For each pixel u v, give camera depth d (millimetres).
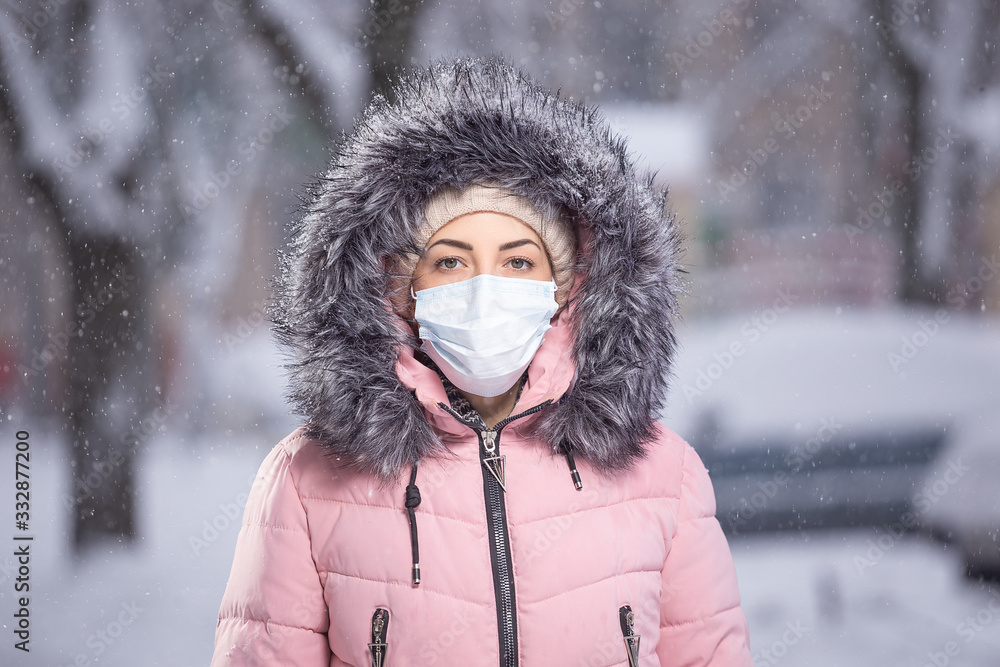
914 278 11758
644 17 12195
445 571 1692
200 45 7113
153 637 4934
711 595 1896
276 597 1722
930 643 4781
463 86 1903
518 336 1749
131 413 6641
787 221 13125
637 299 1827
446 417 1768
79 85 6523
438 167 1761
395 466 1729
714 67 12625
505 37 8531
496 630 1680
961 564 5645
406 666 1663
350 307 1761
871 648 4691
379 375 1751
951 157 11453
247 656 1713
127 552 6336
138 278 6715
